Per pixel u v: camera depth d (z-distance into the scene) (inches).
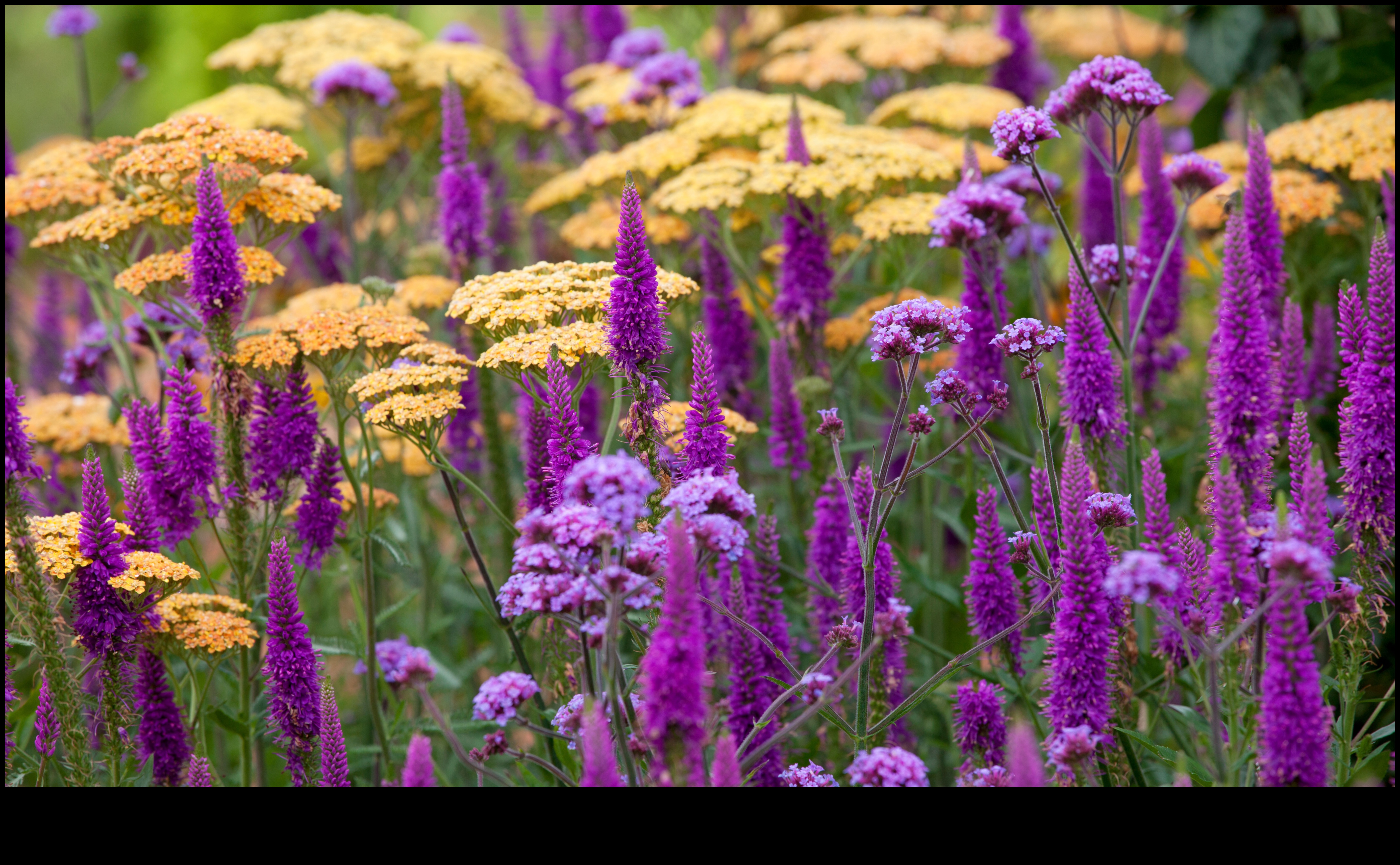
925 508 251.9
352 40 314.3
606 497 115.1
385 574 231.9
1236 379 153.3
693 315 262.7
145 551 166.1
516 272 189.3
